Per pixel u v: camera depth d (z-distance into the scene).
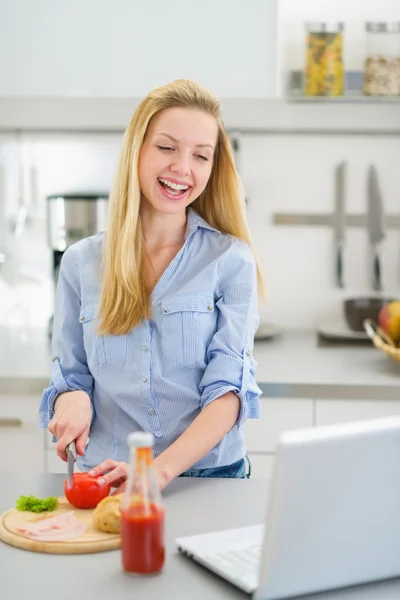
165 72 2.62
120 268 1.64
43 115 2.65
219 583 1.10
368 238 2.95
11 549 1.21
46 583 1.10
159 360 1.66
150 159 1.62
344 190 2.93
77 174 2.94
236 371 1.60
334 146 2.92
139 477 1.12
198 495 1.44
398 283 2.96
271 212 2.96
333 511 1.02
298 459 0.98
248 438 2.32
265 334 2.81
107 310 1.65
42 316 3.01
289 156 2.93
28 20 2.61
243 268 1.70
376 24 2.60
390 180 2.93
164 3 2.60
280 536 1.00
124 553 1.13
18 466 2.35
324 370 2.42
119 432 1.69
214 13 2.60
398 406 2.29
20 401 2.33
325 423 2.30
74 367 1.72
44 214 2.96
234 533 1.23
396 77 2.61
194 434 1.52
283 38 2.81
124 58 2.62
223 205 1.76
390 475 1.04
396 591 1.09
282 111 2.68
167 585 1.10
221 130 1.70
